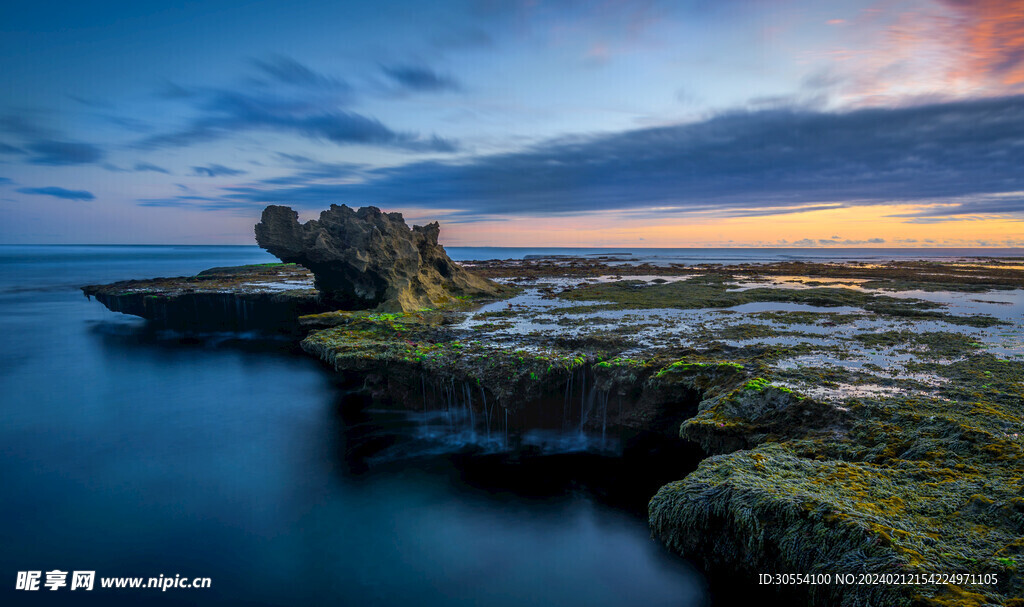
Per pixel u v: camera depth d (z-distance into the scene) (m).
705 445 12.59
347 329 24.09
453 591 12.08
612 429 17.47
